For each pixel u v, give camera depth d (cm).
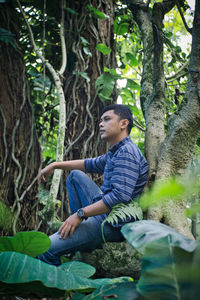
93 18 270
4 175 207
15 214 203
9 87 220
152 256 87
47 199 219
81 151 248
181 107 190
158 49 212
